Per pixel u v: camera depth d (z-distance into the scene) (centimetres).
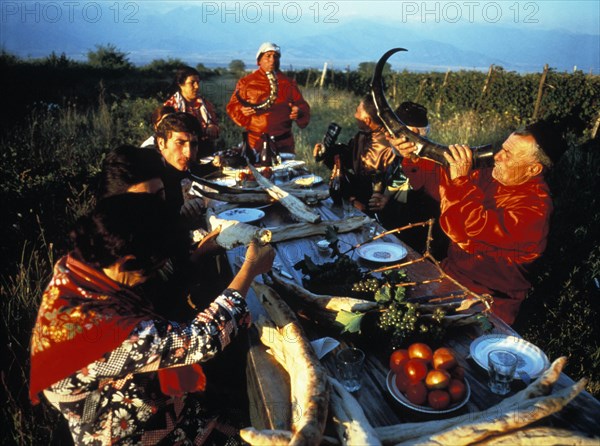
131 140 808
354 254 248
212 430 160
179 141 278
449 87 1265
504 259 225
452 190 229
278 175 396
